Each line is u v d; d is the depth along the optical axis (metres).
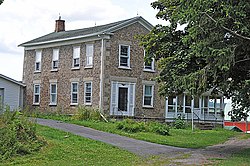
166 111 38.72
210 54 17.05
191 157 17.14
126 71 36.16
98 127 26.45
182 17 17.62
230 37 17.94
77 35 37.41
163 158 16.64
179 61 20.47
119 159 16.08
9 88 40.75
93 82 35.62
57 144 18.09
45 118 32.41
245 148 22.03
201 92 18.33
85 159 15.67
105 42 35.12
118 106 35.56
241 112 20.50
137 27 36.91
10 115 18.05
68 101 37.94
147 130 26.91
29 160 14.79
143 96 37.22
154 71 37.91
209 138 27.25
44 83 40.88
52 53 40.31
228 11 16.77
